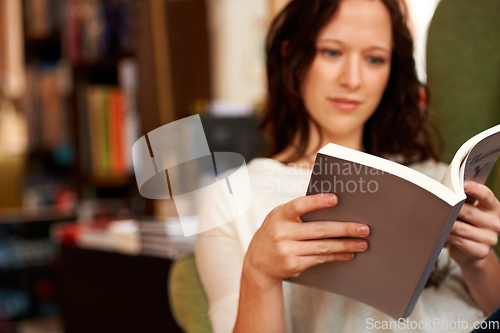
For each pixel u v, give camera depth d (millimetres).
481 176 696
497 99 993
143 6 1730
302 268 625
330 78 817
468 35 1010
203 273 859
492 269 766
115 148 1891
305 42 819
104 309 1299
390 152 921
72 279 1389
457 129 1002
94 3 1916
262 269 654
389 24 825
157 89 1734
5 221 1846
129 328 1238
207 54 1772
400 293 619
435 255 580
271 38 893
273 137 929
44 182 2266
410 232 555
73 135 1954
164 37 1738
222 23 1764
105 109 1895
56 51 2252
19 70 2209
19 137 2238
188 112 1737
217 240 849
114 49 1889
